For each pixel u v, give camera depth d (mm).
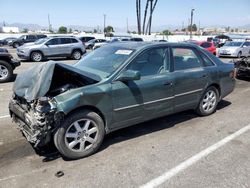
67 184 3318
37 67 4082
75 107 3676
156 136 4719
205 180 3412
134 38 27828
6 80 10117
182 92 4996
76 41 20344
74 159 3902
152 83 4457
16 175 3502
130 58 4320
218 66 5758
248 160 3902
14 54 24156
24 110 3889
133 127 5102
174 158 3951
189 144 4410
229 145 4387
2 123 5387
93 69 4457
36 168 3672
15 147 4289
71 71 3904
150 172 3584
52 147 4266
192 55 5324
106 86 3980
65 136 3715
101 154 4062
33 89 3707
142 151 4156
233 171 3615
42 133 3498
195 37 50688
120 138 4621
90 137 3961
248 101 7129
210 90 5691
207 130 5012
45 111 3465
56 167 3697
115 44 5117
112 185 3305
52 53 19062
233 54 21266
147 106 4477
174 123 5344
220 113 6020
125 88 4145
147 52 4539
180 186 3295
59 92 3865
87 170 3623
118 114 4160
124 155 4031
